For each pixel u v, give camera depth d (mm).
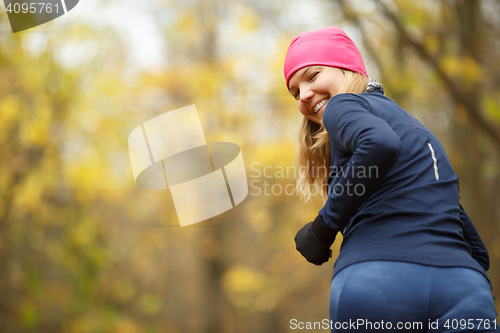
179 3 15367
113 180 14266
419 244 1553
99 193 14281
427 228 1578
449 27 8547
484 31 9336
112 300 17141
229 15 14734
